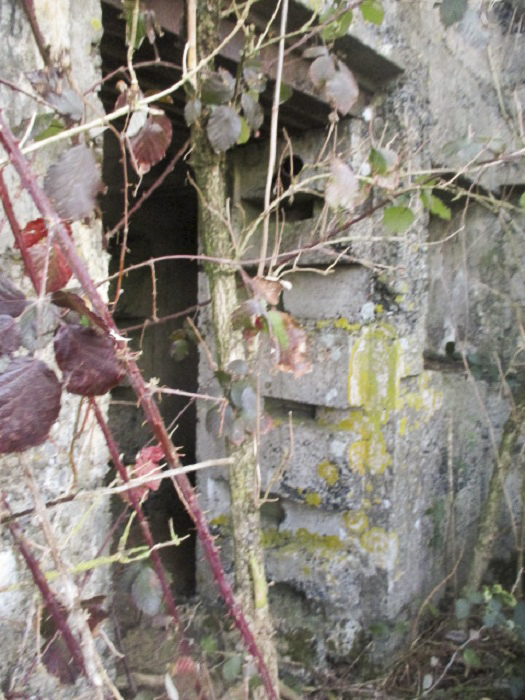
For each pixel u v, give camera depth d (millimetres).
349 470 2338
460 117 2729
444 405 2713
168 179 2797
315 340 2410
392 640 2336
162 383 3266
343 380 2322
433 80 2500
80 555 1365
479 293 3152
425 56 2439
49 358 1228
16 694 1138
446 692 2223
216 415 1588
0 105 1198
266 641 1550
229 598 1180
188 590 2691
